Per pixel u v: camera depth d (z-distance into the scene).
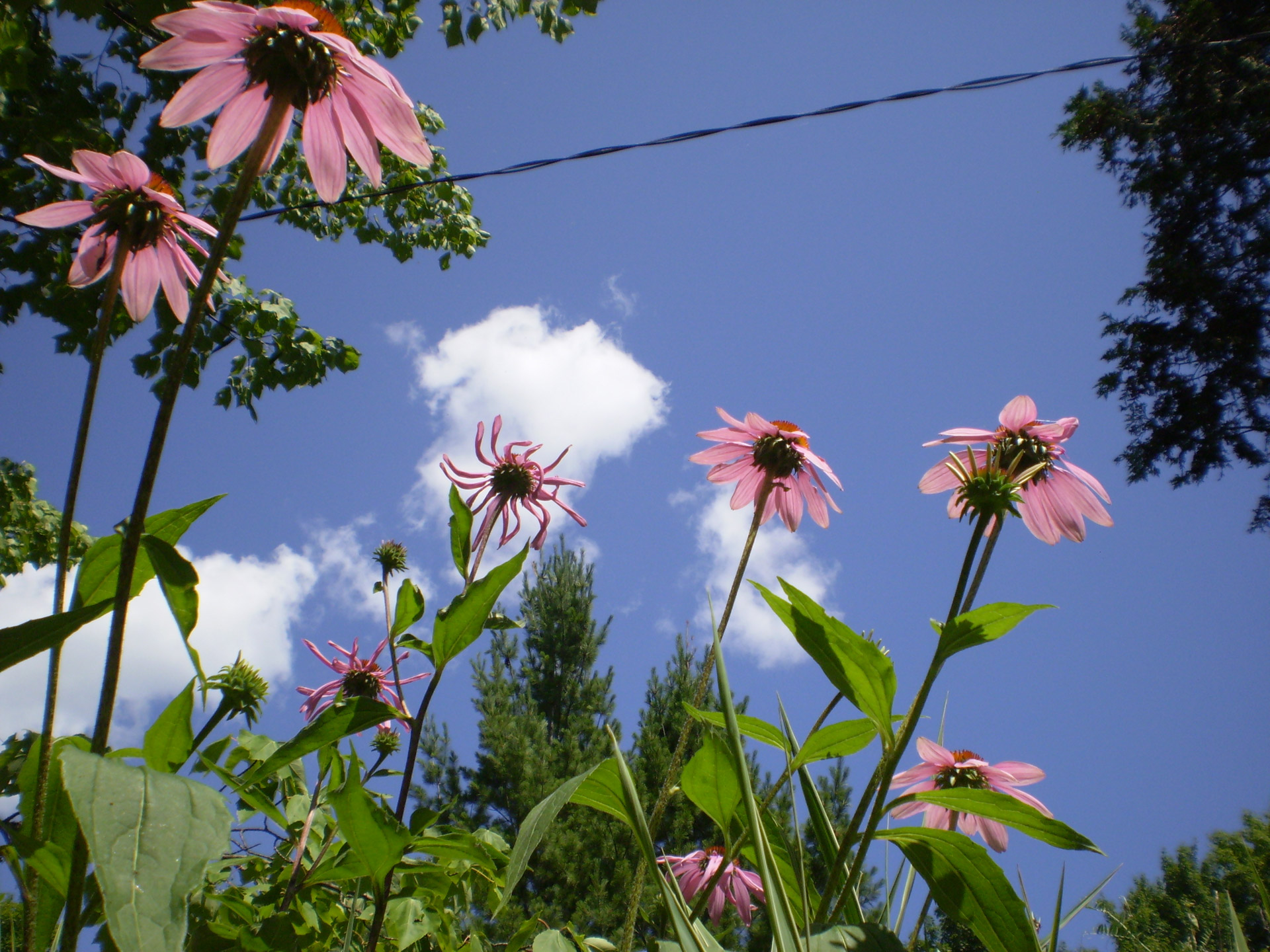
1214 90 14.09
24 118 5.39
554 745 14.03
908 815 2.39
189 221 1.95
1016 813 1.45
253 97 1.72
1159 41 14.43
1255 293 14.12
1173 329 14.77
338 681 3.44
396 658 2.11
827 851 1.78
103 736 1.10
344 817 1.61
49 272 5.74
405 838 1.63
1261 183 14.23
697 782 1.58
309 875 1.95
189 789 0.98
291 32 1.60
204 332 6.50
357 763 1.62
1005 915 1.46
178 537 1.48
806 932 1.38
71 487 1.29
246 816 2.51
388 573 3.83
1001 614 1.47
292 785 2.41
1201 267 14.42
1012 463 2.10
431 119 9.05
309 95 1.60
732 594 2.27
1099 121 15.06
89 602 1.42
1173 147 14.78
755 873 2.70
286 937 1.76
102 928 1.45
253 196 7.67
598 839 11.56
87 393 1.34
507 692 14.72
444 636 1.94
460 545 2.18
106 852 0.86
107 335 1.39
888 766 1.48
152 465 1.17
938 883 1.50
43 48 5.48
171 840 0.91
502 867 2.07
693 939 1.19
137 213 1.90
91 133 5.87
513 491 2.95
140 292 1.98
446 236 9.26
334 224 8.98
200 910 1.76
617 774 1.42
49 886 1.28
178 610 1.28
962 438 2.41
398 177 8.92
